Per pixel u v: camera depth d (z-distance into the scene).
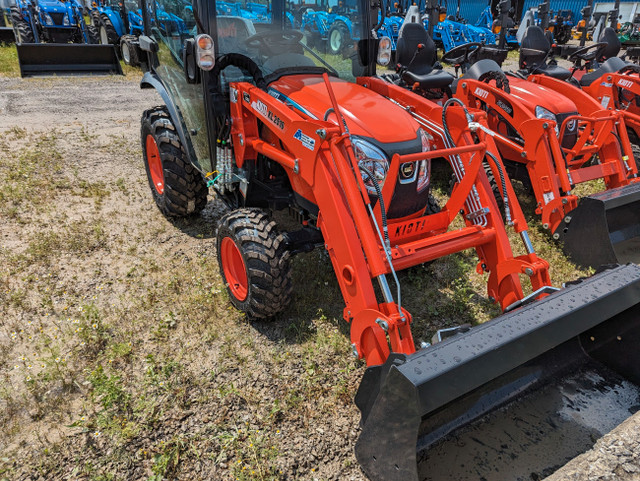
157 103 9.23
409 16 7.12
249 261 3.10
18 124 7.52
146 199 5.30
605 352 2.83
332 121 2.98
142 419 2.67
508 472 2.28
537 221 5.07
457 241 2.95
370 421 2.21
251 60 3.39
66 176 5.74
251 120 3.38
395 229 2.90
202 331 3.36
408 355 2.07
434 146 3.59
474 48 7.09
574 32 21.78
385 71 11.80
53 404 2.76
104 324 3.38
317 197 2.81
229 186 3.67
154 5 4.38
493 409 2.57
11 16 12.17
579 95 5.82
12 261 4.02
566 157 5.12
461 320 3.59
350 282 2.69
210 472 2.41
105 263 4.10
